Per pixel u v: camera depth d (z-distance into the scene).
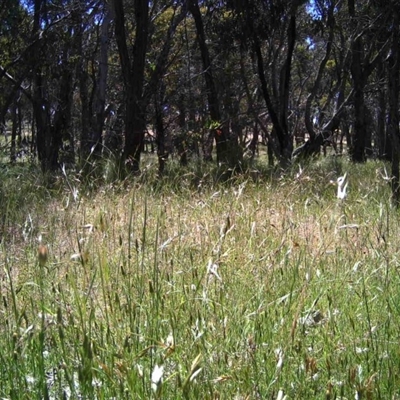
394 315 3.58
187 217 5.68
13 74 21.73
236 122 22.64
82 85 21.47
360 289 4.05
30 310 3.55
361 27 15.96
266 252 4.38
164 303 3.43
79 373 2.65
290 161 11.34
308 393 2.80
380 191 8.12
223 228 3.66
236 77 21.97
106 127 20.83
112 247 4.52
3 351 3.02
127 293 3.49
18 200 7.73
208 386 2.70
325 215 5.73
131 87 13.52
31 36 17.33
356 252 4.66
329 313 3.49
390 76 9.31
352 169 12.83
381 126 24.88
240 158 12.45
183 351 2.99
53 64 18.08
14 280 4.18
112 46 22.06
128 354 2.85
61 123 19.75
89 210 6.24
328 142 22.52
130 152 13.37
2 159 11.82
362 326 3.38
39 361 2.79
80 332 3.10
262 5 15.91
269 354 2.97
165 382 2.61
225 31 16.66
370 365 3.06
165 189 7.49
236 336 3.16
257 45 16.42
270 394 2.70
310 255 4.31
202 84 21.78
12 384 2.72
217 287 3.75
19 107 28.38
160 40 21.38
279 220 5.53
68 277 3.60
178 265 4.19
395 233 5.37
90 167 9.91
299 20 21.66
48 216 6.02
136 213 5.77
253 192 7.41
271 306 3.52
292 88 31.58
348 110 22.02
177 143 17.95
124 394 2.71
